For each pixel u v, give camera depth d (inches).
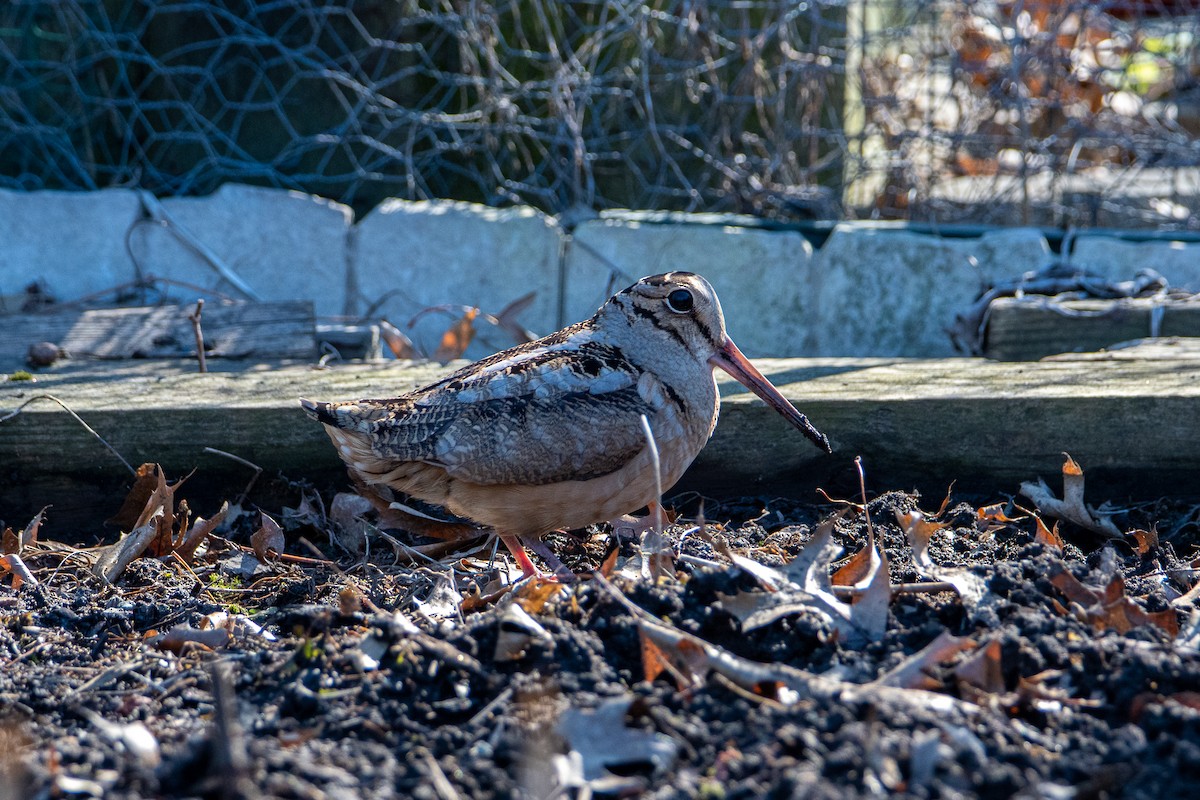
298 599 305.1
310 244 554.6
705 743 205.0
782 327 543.2
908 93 645.3
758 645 240.5
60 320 473.1
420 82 581.0
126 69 587.2
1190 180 617.3
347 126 574.6
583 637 235.1
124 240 549.6
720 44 584.4
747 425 365.4
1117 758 196.5
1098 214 636.1
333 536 353.7
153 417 367.2
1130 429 354.3
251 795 184.7
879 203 633.6
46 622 290.2
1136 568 314.0
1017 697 217.5
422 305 553.6
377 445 301.4
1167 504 352.8
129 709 238.4
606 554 334.6
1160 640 237.5
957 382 379.9
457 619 278.7
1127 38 622.5
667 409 307.0
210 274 550.9
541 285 549.6
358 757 206.5
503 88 571.8
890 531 324.8
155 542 335.3
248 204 553.9
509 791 193.9
